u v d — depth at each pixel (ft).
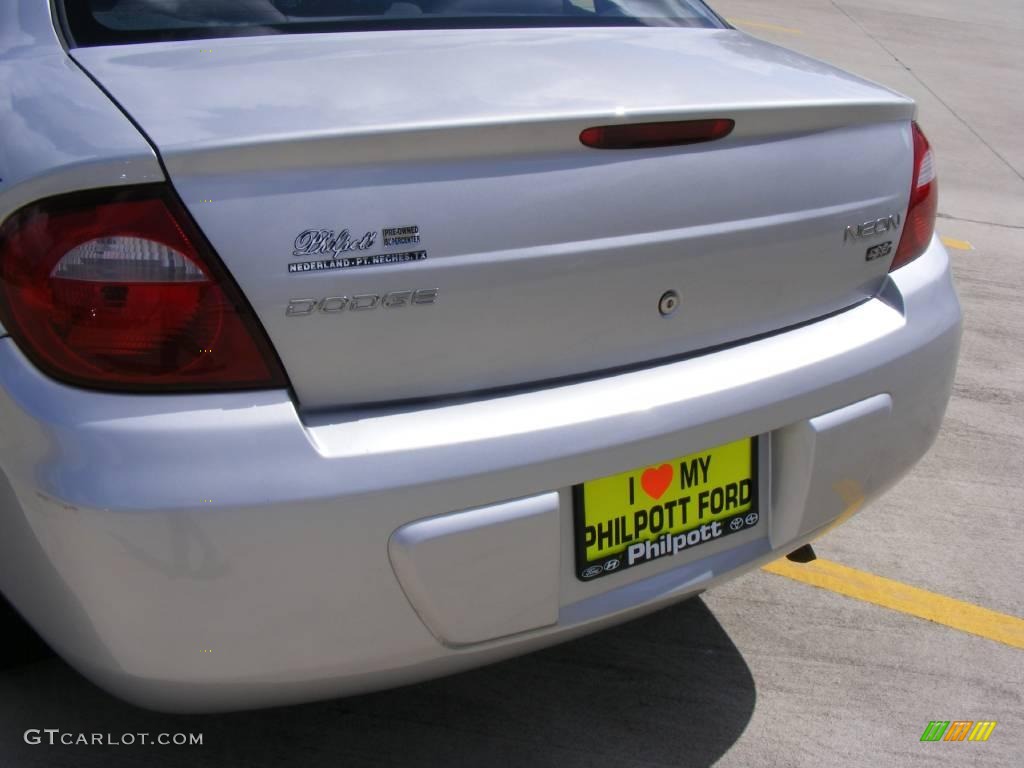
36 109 5.15
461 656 5.23
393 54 5.84
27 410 4.63
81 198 4.56
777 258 5.85
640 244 5.30
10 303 4.67
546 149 5.02
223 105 4.95
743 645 7.88
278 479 4.59
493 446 4.92
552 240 5.06
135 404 4.58
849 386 6.05
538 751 6.70
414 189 4.77
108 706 6.86
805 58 7.39
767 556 6.12
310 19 6.31
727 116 5.48
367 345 4.78
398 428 4.84
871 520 9.72
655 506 5.56
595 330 5.30
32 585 5.13
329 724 6.82
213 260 4.56
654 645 7.81
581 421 5.14
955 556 9.20
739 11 41.65
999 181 23.52
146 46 5.90
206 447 4.56
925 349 6.48
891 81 33.24
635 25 7.33
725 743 6.89
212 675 4.84
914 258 6.76
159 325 4.57
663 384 5.48
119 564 4.57
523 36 6.53
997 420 11.91
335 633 4.87
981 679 7.70
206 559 4.57
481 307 4.95
